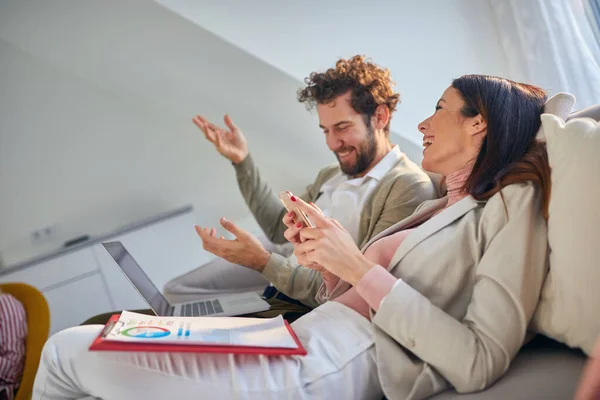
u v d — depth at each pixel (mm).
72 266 2652
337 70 1666
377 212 1535
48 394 930
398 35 2012
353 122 1643
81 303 2660
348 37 2047
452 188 1172
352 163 1674
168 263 2824
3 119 2947
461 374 888
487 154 1074
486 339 896
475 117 1112
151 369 887
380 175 1597
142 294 1401
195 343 888
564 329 908
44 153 2988
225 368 908
